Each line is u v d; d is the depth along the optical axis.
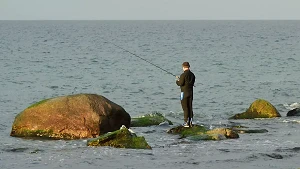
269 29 186.00
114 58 58.06
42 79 37.03
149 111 23.92
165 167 12.02
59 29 185.50
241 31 162.25
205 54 64.06
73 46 81.69
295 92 30.33
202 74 40.59
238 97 28.50
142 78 38.03
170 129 16.64
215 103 26.33
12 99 27.50
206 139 15.41
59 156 13.16
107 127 16.03
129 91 31.16
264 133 16.80
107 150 13.85
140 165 12.23
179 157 13.09
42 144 14.80
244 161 12.62
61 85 33.91
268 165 12.22
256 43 89.62
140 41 98.44
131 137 14.55
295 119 19.94
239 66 47.38
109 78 38.00
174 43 91.12
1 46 77.75
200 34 136.88
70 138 15.69
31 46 79.44
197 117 21.38
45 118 15.98
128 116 16.73
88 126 15.73
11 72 41.41
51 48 75.69
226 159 12.84
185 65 16.22
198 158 12.98
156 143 14.96
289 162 12.52
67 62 52.09
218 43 90.44
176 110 24.16
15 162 12.51
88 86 33.53
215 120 20.39
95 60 54.94
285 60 53.59
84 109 15.92
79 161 12.60
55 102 16.11
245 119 20.19
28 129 16.06
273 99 27.88
